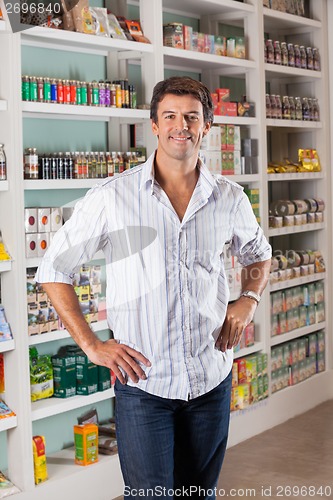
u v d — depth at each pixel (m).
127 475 2.30
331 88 5.76
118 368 2.19
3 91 3.38
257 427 4.91
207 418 2.31
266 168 5.04
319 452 4.55
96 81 4.07
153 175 2.24
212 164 4.57
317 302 5.67
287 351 5.28
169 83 2.19
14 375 3.46
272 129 5.89
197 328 2.25
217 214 2.31
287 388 5.25
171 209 2.23
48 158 3.64
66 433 4.11
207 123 2.27
